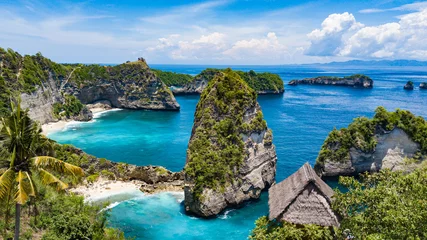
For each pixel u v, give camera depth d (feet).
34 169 73.72
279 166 216.33
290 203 94.84
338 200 78.89
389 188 66.80
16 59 327.67
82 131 331.16
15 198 66.74
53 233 94.73
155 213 152.66
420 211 56.29
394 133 194.90
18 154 71.36
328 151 200.64
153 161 234.79
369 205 66.95
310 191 94.73
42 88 343.26
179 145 278.87
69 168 74.59
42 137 77.82
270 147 181.37
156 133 326.24
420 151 191.93
